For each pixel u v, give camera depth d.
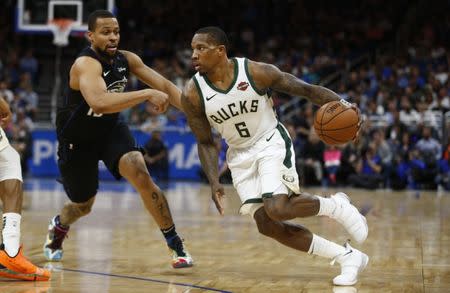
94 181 4.95
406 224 7.66
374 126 14.12
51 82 19.47
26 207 9.65
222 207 4.11
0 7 20.16
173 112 15.90
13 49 19.42
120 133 4.81
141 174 4.65
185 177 15.80
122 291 3.87
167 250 5.57
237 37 19.70
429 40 18.48
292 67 18.20
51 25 15.86
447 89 15.75
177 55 18.67
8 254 4.09
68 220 5.06
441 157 13.55
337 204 4.08
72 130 4.71
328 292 3.87
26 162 15.88
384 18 19.83
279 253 5.42
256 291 3.90
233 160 4.20
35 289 3.91
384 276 4.39
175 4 20.72
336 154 13.82
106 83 4.58
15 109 15.90
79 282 4.15
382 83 16.12
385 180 13.53
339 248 4.15
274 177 4.01
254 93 4.03
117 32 4.55
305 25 20.12
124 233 6.77
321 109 4.03
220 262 4.98
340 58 18.25
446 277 4.35
